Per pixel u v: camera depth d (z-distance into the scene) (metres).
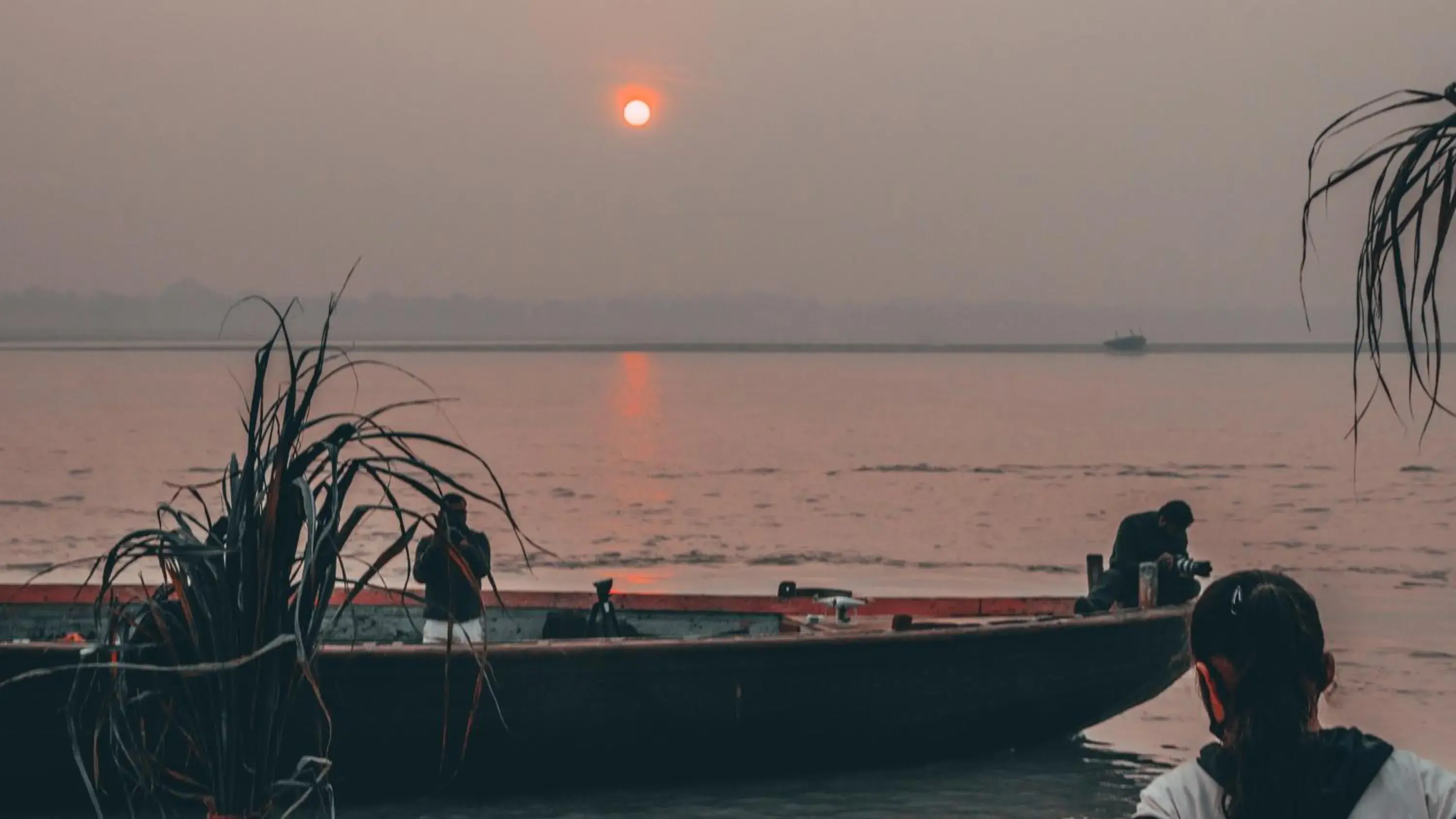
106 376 157.00
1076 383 160.00
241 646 4.14
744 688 11.45
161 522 4.61
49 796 10.56
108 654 4.32
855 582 26.27
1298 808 2.68
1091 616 12.97
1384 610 21.50
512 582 26.02
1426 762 2.75
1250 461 56.66
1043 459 57.97
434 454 60.00
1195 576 13.91
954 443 66.81
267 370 4.32
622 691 11.18
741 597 14.57
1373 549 30.27
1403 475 50.50
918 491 45.47
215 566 4.16
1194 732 13.98
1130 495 43.91
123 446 59.06
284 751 10.52
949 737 12.33
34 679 10.04
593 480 49.00
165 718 4.21
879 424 83.50
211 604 4.14
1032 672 12.45
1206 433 74.19
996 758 12.89
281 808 8.29
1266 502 41.34
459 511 11.11
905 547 31.91
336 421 42.84
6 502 38.72
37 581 22.75
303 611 4.23
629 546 32.03
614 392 132.62
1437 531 33.69
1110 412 95.88
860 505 41.44
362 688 10.56
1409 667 16.42
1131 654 12.98
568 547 31.80
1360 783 2.69
